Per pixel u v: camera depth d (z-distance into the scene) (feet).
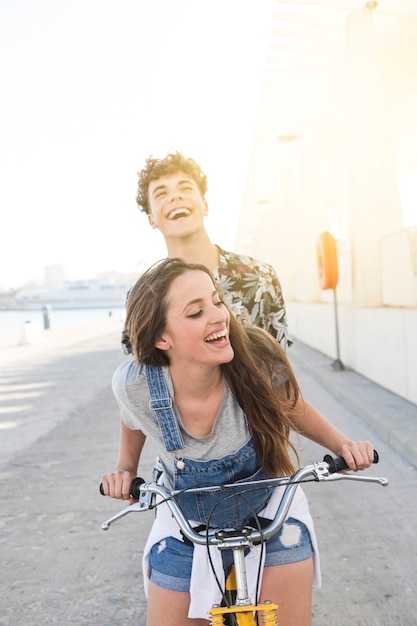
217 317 6.30
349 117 36.63
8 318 227.61
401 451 20.01
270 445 6.73
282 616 6.66
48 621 11.00
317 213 60.13
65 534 15.06
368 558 12.85
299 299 69.36
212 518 6.78
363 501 16.17
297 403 7.31
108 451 22.63
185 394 6.65
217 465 6.69
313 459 20.27
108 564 13.25
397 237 31.86
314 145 59.26
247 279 9.45
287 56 44.52
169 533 6.96
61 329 106.22
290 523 6.91
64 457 22.20
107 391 36.86
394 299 33.27
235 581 6.64
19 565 13.42
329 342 48.01
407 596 11.21
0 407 33.50
